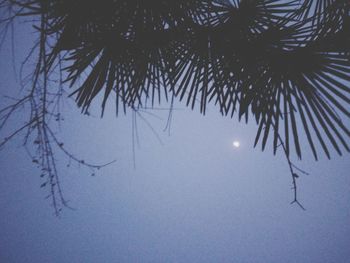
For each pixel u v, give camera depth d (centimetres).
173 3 113
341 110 83
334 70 88
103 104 115
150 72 120
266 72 103
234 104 107
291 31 100
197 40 115
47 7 110
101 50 119
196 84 114
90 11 112
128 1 113
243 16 111
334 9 101
